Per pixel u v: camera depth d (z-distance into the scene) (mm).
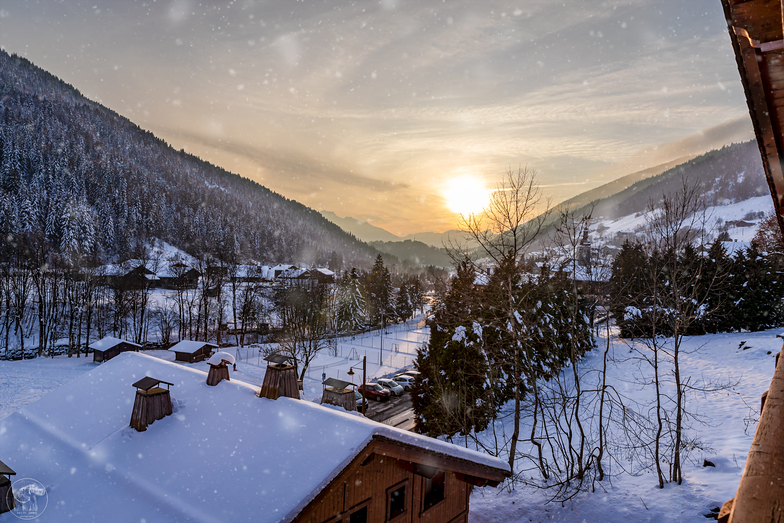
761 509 1605
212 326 73000
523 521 16438
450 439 23734
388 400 38875
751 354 31375
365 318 80125
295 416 11320
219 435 11453
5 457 12469
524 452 23453
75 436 12844
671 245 18062
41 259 70062
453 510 13773
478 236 18031
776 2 2004
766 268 42312
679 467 16797
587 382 32812
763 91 2371
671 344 39062
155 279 95000
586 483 18266
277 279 103312
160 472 10664
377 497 11172
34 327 62906
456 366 24469
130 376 15523
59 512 9820
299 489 8992
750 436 19344
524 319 19578
